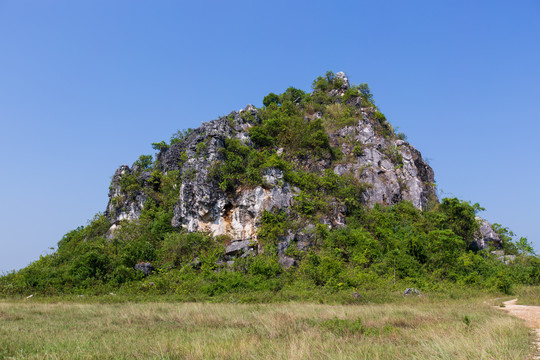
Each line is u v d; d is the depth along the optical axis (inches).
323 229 1931.6
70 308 1008.2
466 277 1753.2
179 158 2490.2
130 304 1128.2
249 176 2063.2
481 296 1418.6
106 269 1720.0
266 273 1664.6
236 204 2030.0
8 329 629.6
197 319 775.1
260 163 2149.4
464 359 400.8
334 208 2119.8
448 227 2249.0
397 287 1525.6
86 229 2409.0
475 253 2247.8
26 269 1893.5
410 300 1235.9
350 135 2728.8
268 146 2436.0
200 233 1953.7
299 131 2532.0
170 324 733.3
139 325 717.3
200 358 423.8
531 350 466.9
